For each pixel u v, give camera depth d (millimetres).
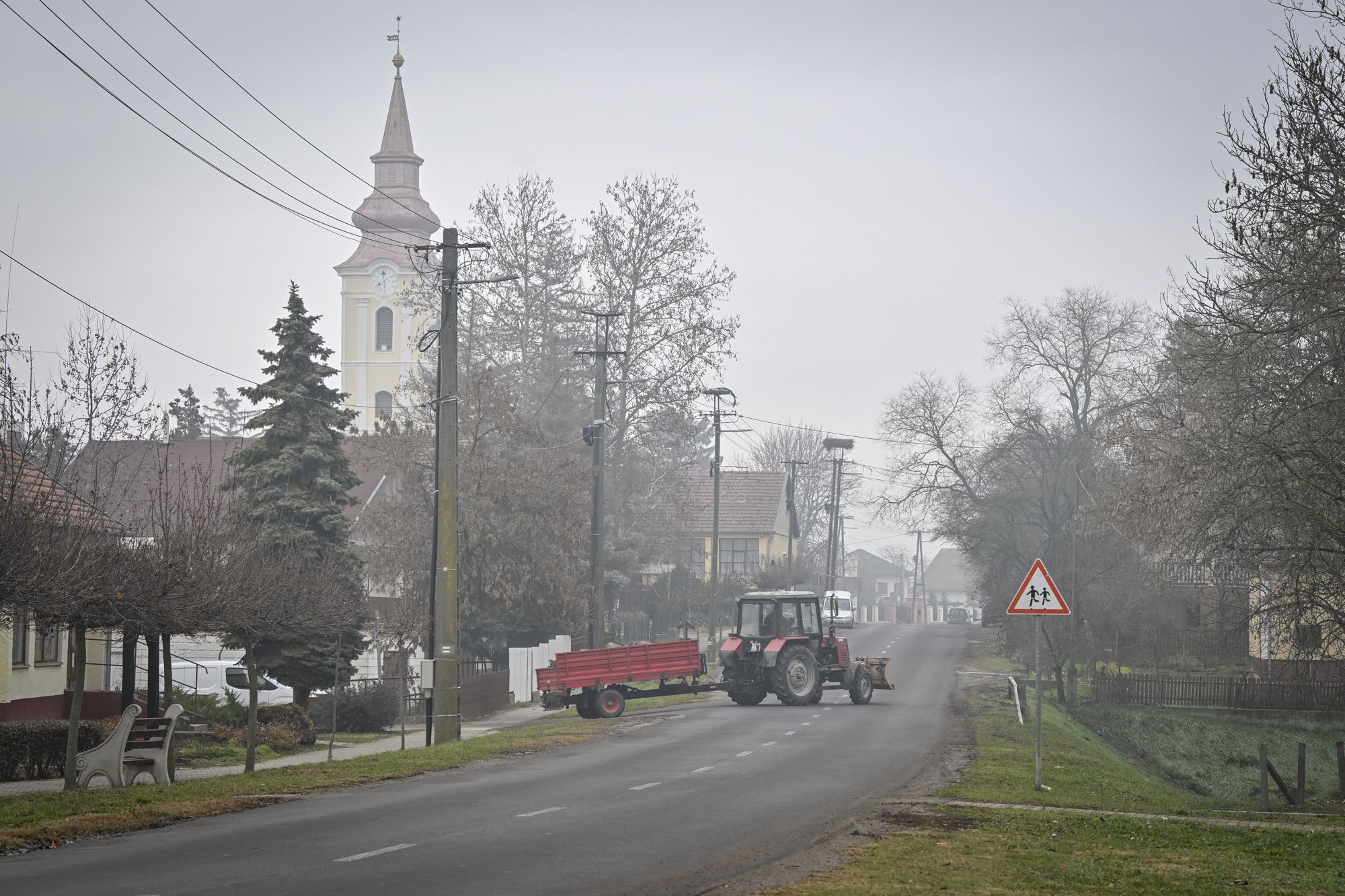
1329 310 21172
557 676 33031
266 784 18297
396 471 47219
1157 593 46312
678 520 71688
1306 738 42875
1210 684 45812
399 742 30156
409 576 44781
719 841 13336
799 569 90562
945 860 12430
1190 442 25453
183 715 28516
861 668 36750
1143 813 17703
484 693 37938
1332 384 22031
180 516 21938
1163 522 26094
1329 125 20672
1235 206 21422
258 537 26203
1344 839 15570
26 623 18734
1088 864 12430
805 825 14641
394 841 12977
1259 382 23656
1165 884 11461
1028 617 51562
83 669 18938
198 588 19703
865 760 22172
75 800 16109
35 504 17172
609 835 13602
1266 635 46312
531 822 14523
